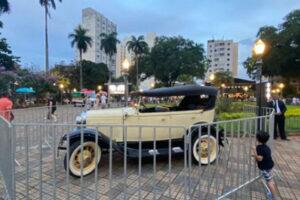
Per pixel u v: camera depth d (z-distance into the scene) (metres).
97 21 103.94
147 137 7.77
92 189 5.85
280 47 55.56
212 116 8.31
